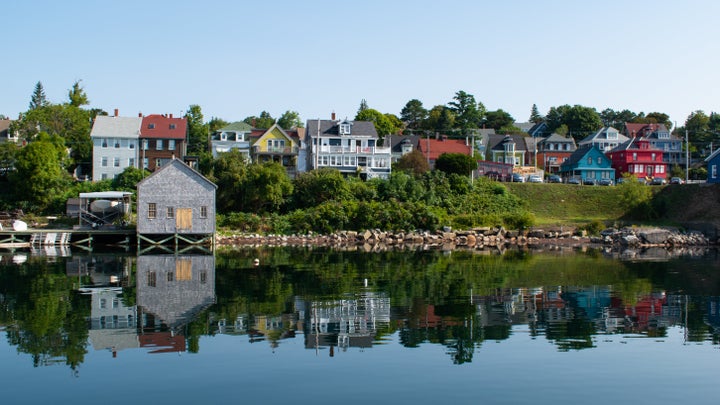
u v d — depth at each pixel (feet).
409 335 66.74
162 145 291.17
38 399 46.91
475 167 282.56
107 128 288.92
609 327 71.41
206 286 100.99
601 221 243.19
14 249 173.37
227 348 60.85
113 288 98.58
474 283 106.11
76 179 274.77
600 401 46.91
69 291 95.35
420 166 289.94
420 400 46.68
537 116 616.39
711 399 47.52
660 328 71.05
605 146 396.78
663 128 402.31
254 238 209.56
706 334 68.28
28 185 232.73
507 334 67.41
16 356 57.98
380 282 106.73
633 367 55.42
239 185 233.55
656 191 265.13
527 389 49.37
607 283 107.34
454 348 61.36
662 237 209.36
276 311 79.36
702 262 147.23
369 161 314.76
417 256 159.12
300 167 342.85
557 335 67.36
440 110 500.33
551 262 144.97
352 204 230.68
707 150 422.00
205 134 372.99
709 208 243.60
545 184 280.51
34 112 305.53
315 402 46.11
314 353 59.16
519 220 234.99
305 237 216.13
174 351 59.88
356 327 70.28
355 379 51.47
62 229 194.90
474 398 47.21
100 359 57.11
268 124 515.91
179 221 182.09
